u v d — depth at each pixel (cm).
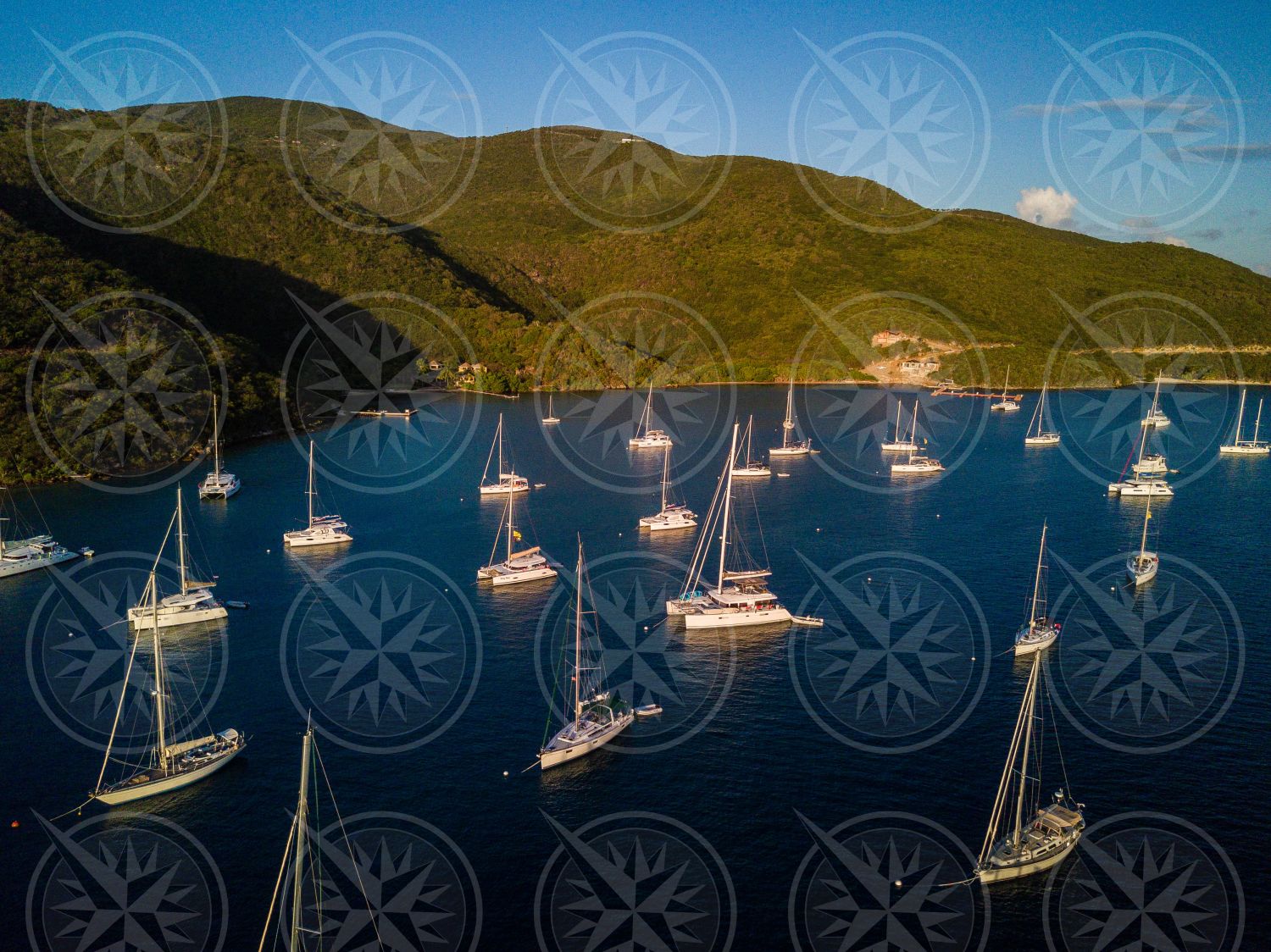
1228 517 11669
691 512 11731
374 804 5241
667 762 5681
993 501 12638
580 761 5697
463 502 12569
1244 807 5191
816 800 5288
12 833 4972
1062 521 11456
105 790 5256
